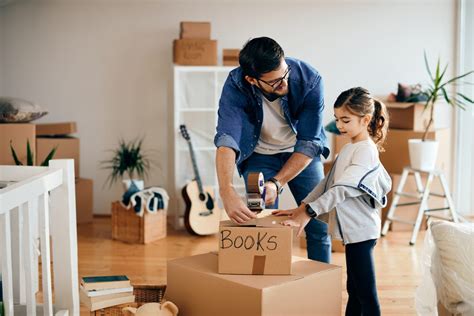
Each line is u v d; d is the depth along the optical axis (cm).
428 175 541
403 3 626
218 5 625
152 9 627
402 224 568
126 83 634
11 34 632
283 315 235
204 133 587
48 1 629
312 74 295
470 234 252
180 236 553
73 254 279
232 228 245
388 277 420
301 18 627
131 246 511
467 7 607
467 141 611
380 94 632
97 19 630
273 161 323
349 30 628
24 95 636
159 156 639
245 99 296
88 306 279
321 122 304
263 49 262
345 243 268
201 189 559
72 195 279
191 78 583
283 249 244
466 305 242
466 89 610
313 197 285
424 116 577
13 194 226
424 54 585
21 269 306
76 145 596
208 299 246
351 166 268
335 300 257
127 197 525
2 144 495
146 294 296
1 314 238
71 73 634
